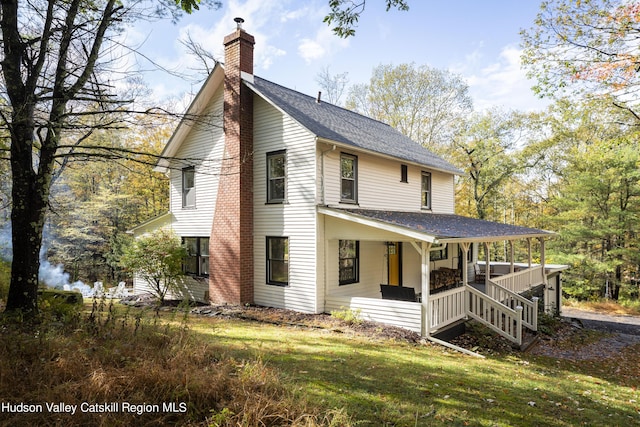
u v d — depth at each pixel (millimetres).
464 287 11008
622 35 11031
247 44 12828
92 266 26062
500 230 14508
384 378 5836
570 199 25578
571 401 5832
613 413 5523
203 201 14211
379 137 15898
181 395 3986
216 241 13156
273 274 12383
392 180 14586
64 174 23938
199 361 5098
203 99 13797
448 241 9328
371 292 13539
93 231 25641
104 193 24703
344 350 7387
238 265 12328
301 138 11664
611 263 23000
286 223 11938
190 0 5609
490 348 9836
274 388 4469
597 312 22016
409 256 15555
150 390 4105
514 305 12539
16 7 6785
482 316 11531
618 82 11578
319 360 6492
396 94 33000
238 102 12508
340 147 11828
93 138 13617
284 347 7246
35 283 7000
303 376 5508
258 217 12672
